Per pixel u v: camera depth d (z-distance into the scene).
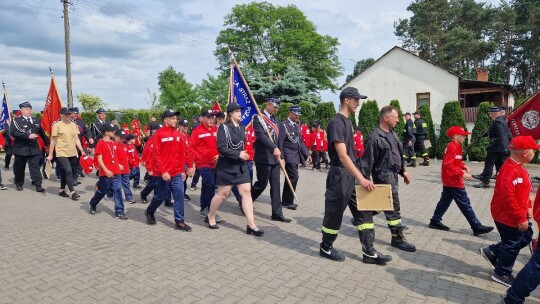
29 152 10.15
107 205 8.75
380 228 6.79
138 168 10.91
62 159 9.37
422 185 11.18
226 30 47.78
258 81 33.09
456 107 17.83
